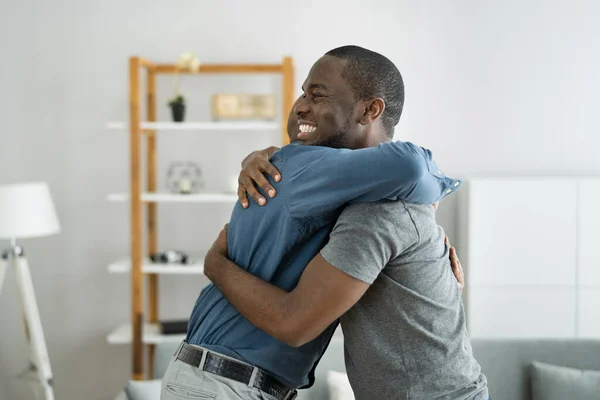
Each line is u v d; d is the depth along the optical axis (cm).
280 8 448
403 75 450
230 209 455
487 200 413
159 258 428
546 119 450
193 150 452
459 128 451
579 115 450
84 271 459
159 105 449
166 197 410
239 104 425
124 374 462
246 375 146
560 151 451
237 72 424
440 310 148
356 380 153
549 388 328
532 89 450
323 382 329
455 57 449
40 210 391
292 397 157
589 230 412
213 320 152
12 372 465
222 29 449
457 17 448
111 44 450
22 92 453
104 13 450
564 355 342
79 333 461
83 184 455
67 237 457
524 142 451
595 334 413
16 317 464
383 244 137
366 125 150
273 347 147
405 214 141
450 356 148
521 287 414
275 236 147
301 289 139
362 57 150
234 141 451
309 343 152
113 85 452
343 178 136
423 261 146
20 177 455
